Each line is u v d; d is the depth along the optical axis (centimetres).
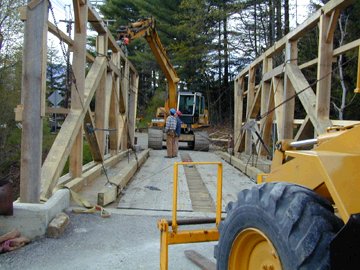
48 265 459
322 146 265
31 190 575
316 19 755
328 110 736
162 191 876
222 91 3981
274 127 1138
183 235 391
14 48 2117
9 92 2095
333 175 222
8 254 491
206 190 912
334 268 202
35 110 579
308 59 2103
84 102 815
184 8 3684
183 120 2212
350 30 1923
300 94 819
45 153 1845
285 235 223
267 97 1175
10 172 2017
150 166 1330
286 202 235
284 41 955
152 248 515
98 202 709
